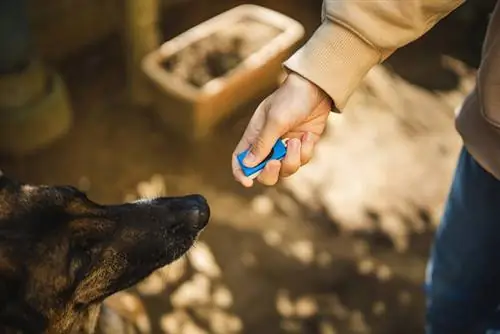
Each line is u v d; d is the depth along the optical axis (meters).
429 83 2.41
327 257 1.89
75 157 2.03
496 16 1.06
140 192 1.98
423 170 2.14
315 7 2.56
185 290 1.79
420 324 1.80
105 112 2.14
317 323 1.78
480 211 1.22
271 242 1.90
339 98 1.00
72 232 1.13
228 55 2.21
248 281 1.83
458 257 1.29
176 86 2.04
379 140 2.21
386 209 2.03
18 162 1.99
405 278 1.87
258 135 1.00
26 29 1.86
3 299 1.03
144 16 2.02
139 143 2.09
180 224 1.26
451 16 2.59
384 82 2.38
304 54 1.00
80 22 2.25
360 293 1.84
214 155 2.09
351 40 0.99
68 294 1.12
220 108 2.11
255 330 1.75
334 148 2.16
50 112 1.96
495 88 1.06
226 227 1.92
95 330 1.51
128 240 1.21
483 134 1.15
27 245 1.07
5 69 1.87
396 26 0.99
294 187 2.04
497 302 1.34
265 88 2.24
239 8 2.35
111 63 2.27
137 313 1.72
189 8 2.48
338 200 2.03
